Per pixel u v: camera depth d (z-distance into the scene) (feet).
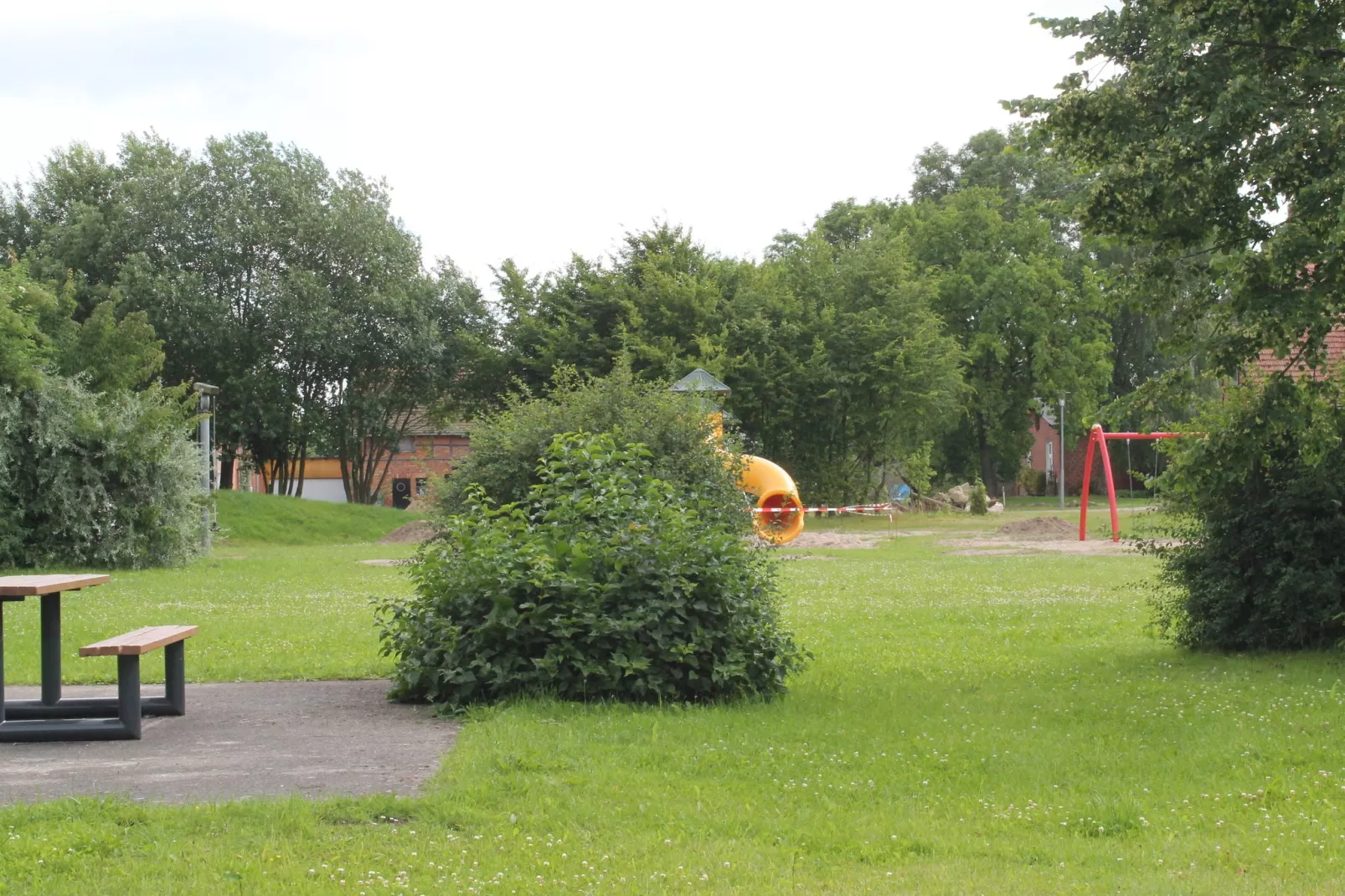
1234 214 36.42
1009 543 116.06
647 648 31.94
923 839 20.08
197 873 17.88
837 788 23.32
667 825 20.68
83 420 90.53
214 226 172.04
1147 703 32.91
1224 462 39.73
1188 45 35.09
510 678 31.42
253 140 179.83
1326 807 22.24
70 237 169.48
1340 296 36.17
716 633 32.30
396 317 179.01
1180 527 44.01
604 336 179.32
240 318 173.68
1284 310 35.29
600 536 33.14
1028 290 213.66
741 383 168.55
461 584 32.19
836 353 174.19
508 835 19.94
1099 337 225.76
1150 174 35.94
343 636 48.39
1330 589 40.37
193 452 97.25
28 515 90.99
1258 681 36.55
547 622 31.96
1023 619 54.75
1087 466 118.21
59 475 89.92
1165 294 39.22
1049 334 221.25
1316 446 39.70
